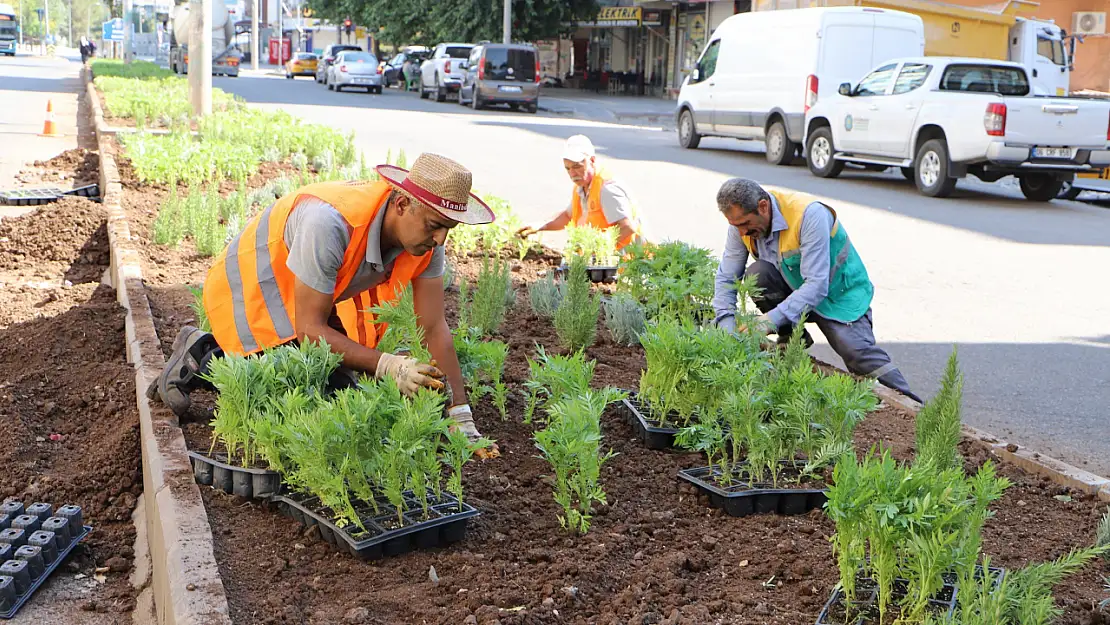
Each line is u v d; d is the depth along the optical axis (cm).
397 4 4709
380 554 332
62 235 902
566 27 4378
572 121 2859
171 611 303
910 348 736
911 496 286
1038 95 1712
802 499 378
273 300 400
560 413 367
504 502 376
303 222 373
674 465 418
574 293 604
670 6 4347
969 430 496
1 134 1827
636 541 352
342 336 383
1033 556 353
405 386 362
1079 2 3081
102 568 386
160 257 784
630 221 791
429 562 331
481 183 1422
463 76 3500
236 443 395
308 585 318
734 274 573
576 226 805
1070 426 577
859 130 1722
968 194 1648
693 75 2208
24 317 663
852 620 294
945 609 290
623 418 465
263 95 3619
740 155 2127
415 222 366
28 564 365
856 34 1906
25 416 500
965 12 2206
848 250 563
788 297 536
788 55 1941
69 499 428
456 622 292
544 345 598
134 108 1844
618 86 4772
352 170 1178
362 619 295
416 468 336
